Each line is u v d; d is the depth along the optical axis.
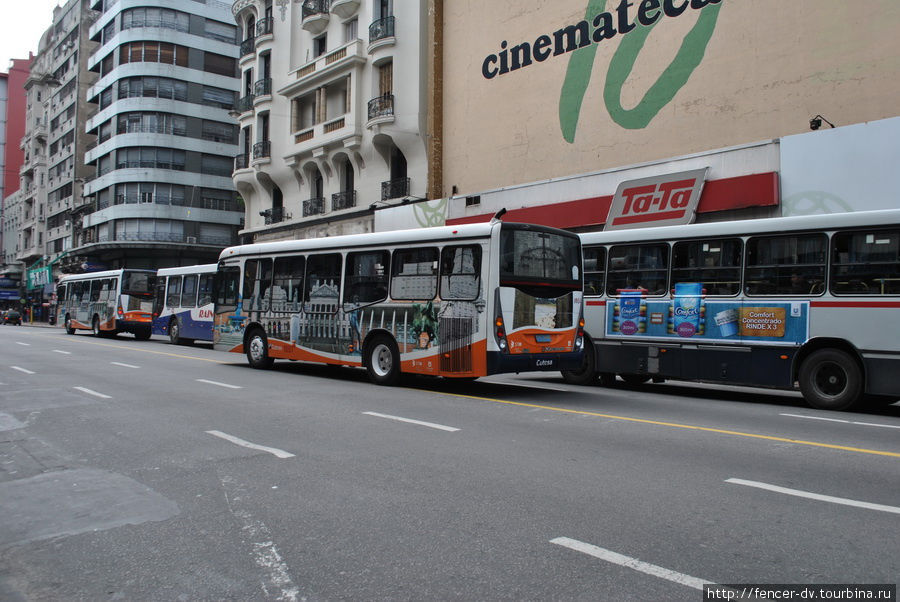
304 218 33.06
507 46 24.47
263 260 15.54
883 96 15.61
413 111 27.08
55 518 4.90
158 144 53.66
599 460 6.44
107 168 56.03
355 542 4.31
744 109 17.92
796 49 17.08
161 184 53.75
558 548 4.15
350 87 29.52
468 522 4.66
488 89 25.09
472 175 25.55
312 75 31.47
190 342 26.97
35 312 71.44
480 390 12.12
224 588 3.67
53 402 10.26
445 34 27.00
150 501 5.27
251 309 15.70
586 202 20.62
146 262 54.75
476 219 24.03
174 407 9.77
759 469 6.09
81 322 32.44
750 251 10.91
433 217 25.86
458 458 6.55
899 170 14.52
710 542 4.23
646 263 12.23
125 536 4.51
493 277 10.78
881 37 15.73
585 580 3.68
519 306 10.96
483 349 10.79
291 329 14.52
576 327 11.82
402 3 27.92
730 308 11.03
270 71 35.91
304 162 33.03
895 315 9.48
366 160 29.66
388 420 8.70
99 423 8.54
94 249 55.50
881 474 5.92
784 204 16.33
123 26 54.88
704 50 18.84
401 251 12.34
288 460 6.52
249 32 38.09
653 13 20.03
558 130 22.55
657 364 11.92
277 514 4.90
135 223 53.41
